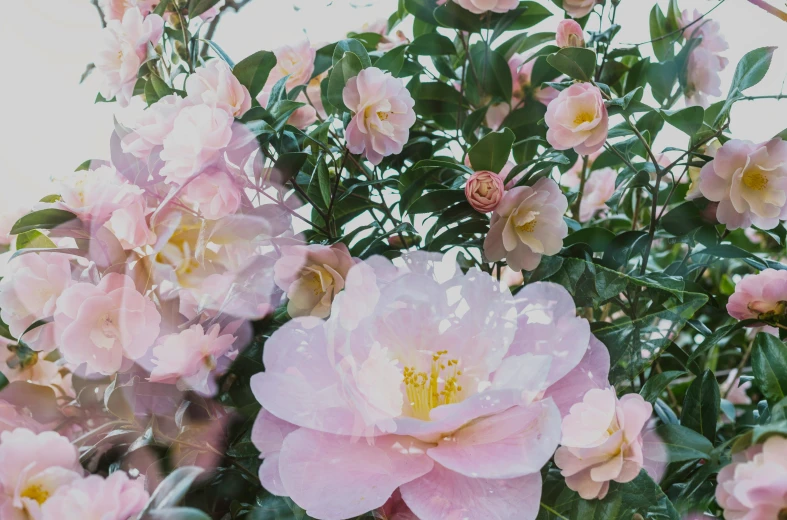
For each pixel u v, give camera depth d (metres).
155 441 0.85
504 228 0.93
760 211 0.95
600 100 0.94
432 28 1.27
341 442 0.80
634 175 1.12
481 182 0.94
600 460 0.79
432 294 0.88
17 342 0.98
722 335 0.97
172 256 0.89
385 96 0.94
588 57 1.00
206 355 0.84
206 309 0.88
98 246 0.89
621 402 0.79
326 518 0.76
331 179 1.09
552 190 0.94
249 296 0.89
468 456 0.79
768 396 0.89
